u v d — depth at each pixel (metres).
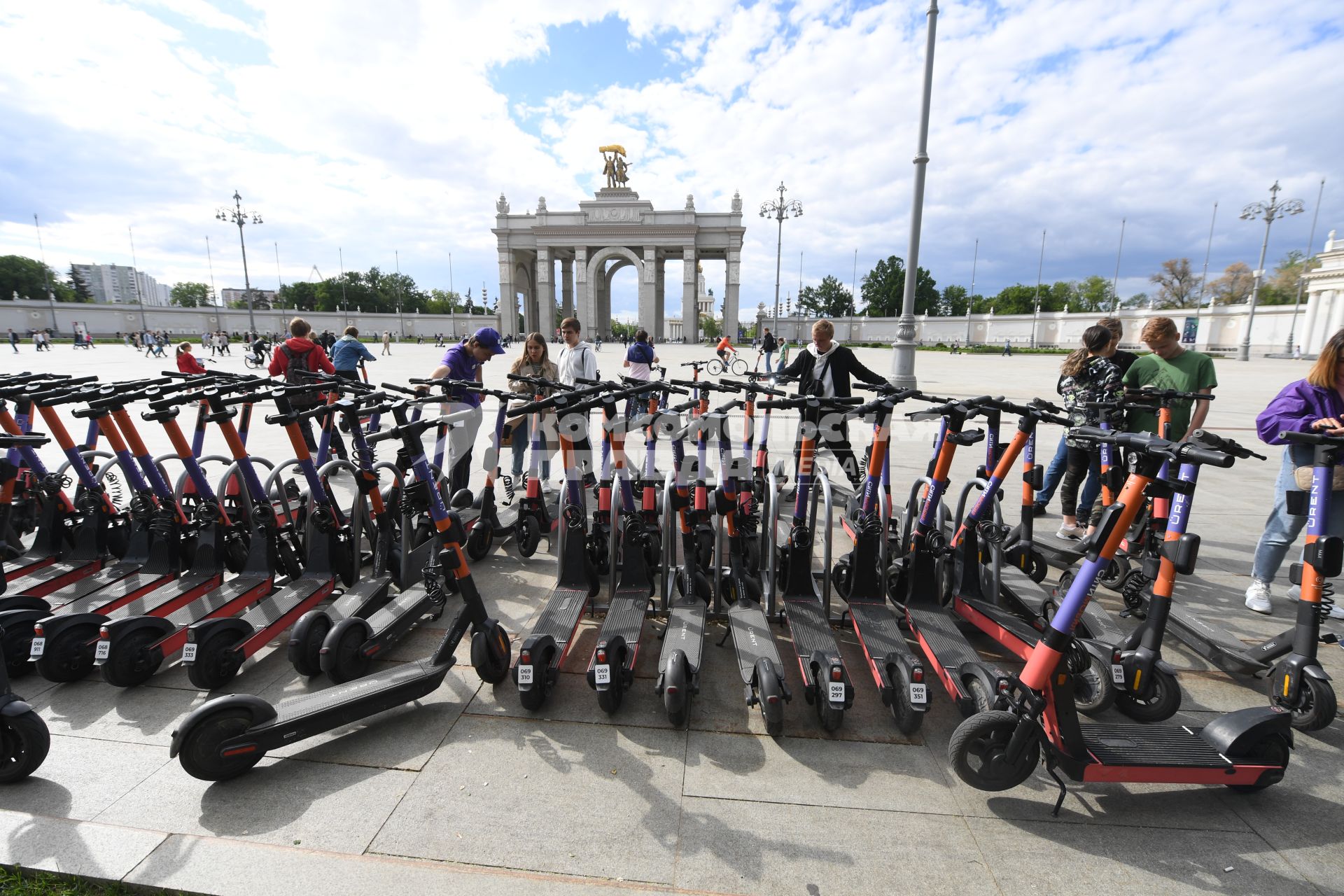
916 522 3.47
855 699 2.86
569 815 2.14
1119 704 2.82
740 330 65.50
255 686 2.94
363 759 2.42
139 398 3.29
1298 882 1.93
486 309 82.06
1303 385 3.20
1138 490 2.03
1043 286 79.81
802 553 3.41
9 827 2.05
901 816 2.16
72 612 3.06
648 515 3.92
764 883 1.88
